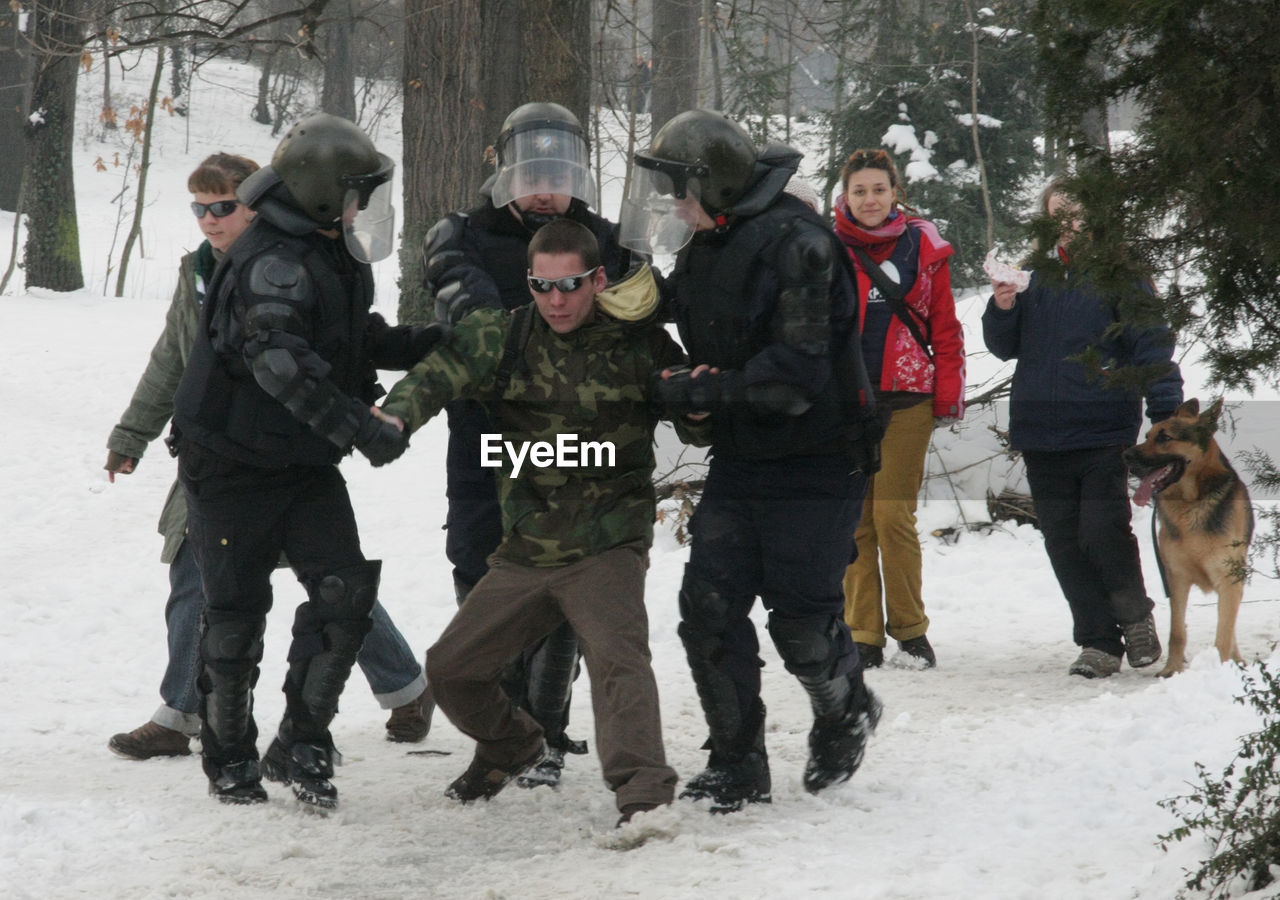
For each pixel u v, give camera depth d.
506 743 15.49
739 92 75.38
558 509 14.42
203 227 17.91
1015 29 67.62
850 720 15.45
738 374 13.85
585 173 15.41
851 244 22.98
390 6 87.19
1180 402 21.75
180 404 14.93
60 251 83.62
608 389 14.30
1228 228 10.01
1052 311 22.36
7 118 127.75
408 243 53.84
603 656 14.20
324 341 14.53
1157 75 10.19
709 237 14.27
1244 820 11.36
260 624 15.58
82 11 81.44
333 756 15.72
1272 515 12.35
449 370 14.27
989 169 70.25
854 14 71.50
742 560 14.80
